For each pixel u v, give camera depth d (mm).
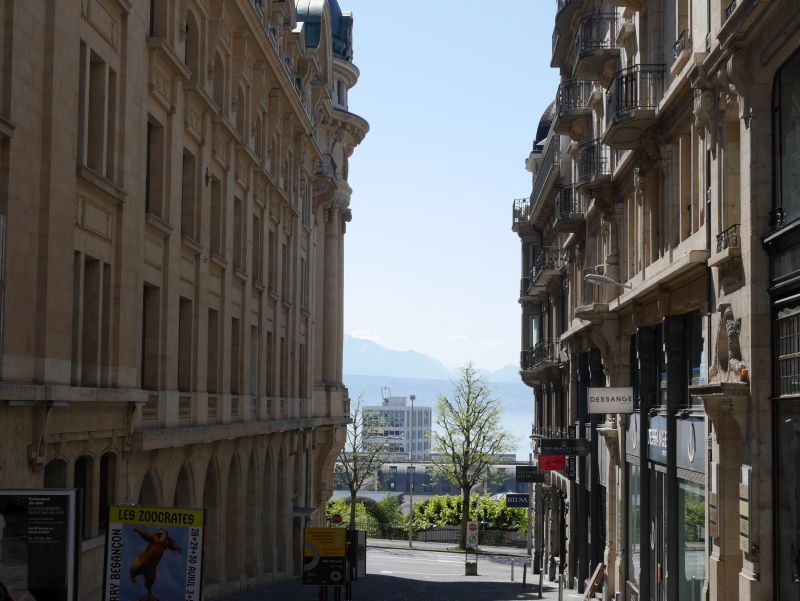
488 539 88500
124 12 23844
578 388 43000
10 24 17828
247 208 39406
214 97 34844
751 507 18797
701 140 23266
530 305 64938
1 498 14008
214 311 35031
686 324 25875
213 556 34719
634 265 32188
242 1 35062
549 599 37594
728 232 20375
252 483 41125
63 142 20078
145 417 26641
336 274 66562
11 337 18031
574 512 45219
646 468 29641
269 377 45406
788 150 18062
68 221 20453
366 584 43750
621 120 27625
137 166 25062
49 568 13953
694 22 23484
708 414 21016
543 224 59406
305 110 50375
